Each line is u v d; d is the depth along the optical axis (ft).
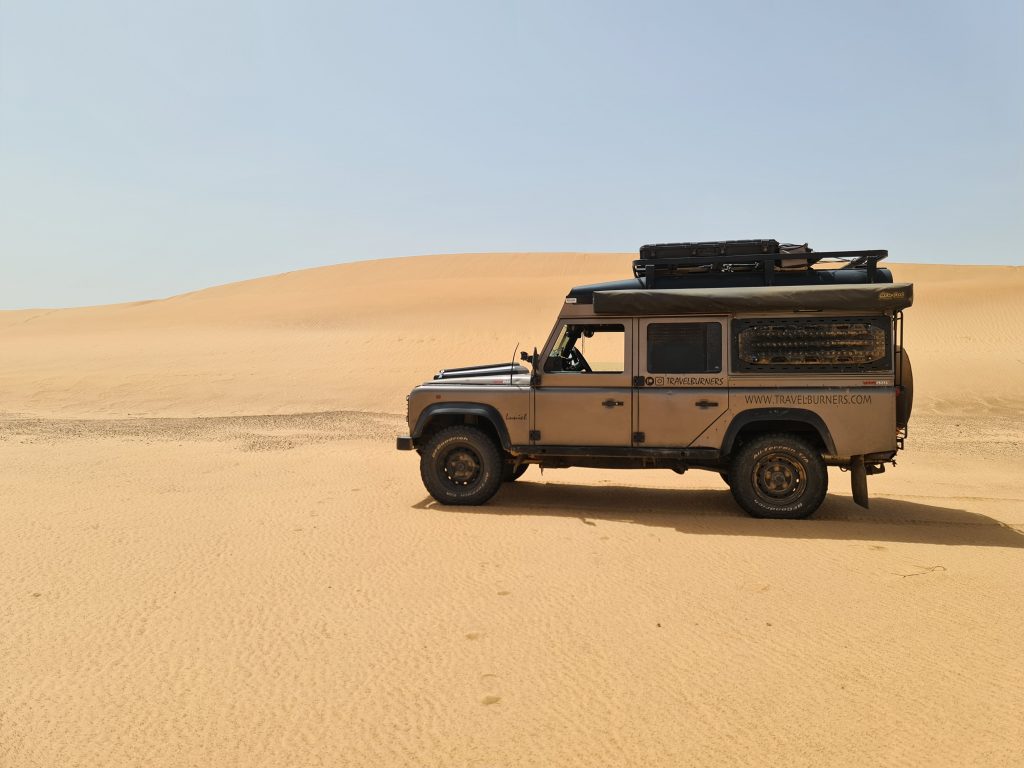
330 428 63.36
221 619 18.58
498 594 20.27
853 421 28.76
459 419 33.19
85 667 15.93
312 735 13.21
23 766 12.31
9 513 29.63
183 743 12.98
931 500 34.01
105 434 58.18
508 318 162.30
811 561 23.30
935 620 18.33
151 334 152.46
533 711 13.99
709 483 38.55
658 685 14.98
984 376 86.48
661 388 30.25
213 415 75.15
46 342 142.51
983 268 247.09
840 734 13.11
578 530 27.17
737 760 12.34
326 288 278.67
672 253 30.53
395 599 19.94
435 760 12.42
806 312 29.17
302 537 26.12
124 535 26.32
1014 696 14.42
